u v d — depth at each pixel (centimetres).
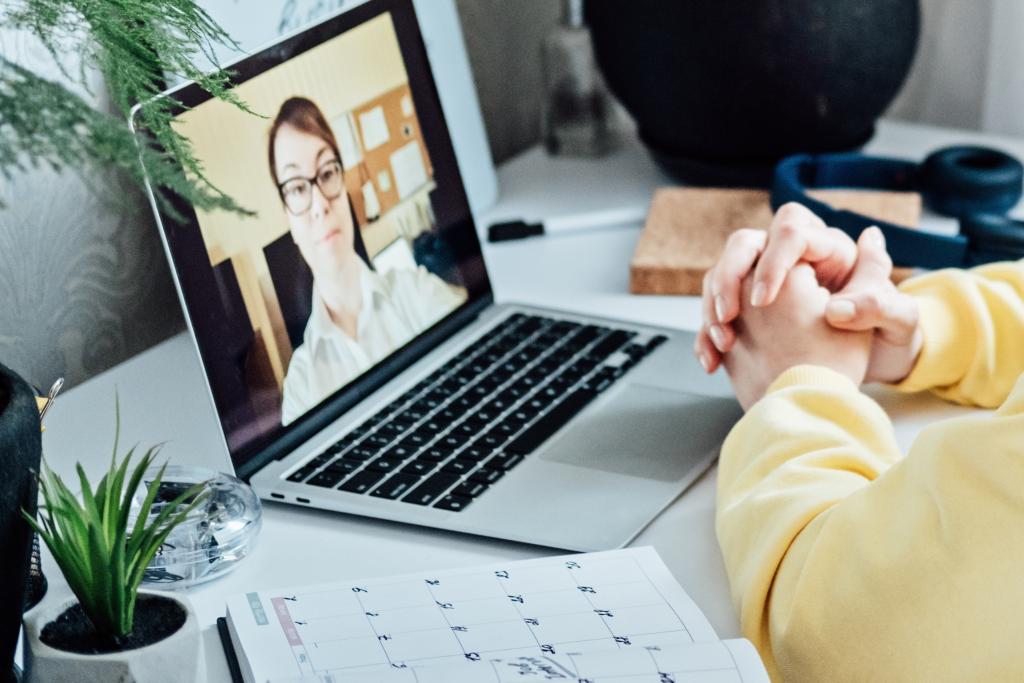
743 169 109
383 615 59
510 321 90
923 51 137
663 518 69
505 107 129
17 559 52
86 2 57
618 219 107
